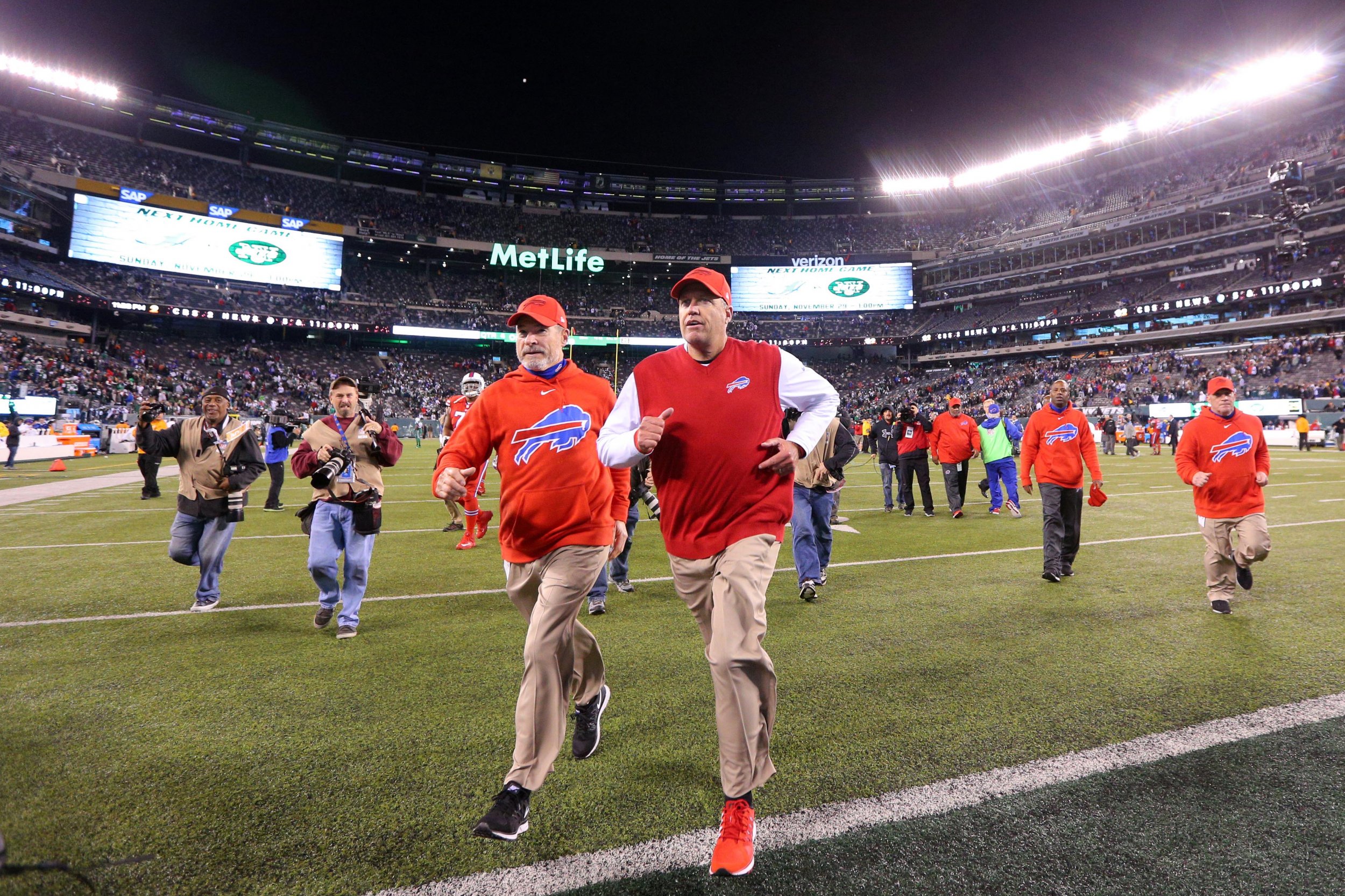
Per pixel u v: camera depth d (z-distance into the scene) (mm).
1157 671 3469
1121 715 2910
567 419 2547
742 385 2289
